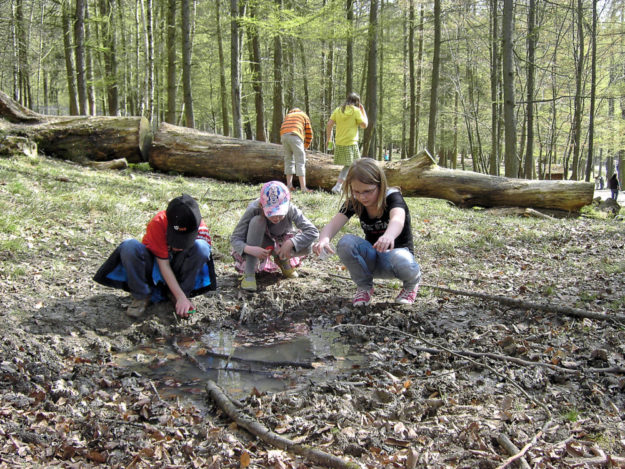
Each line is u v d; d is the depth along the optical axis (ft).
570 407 8.77
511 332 12.34
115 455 7.54
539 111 89.61
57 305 13.20
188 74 48.88
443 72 85.81
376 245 11.71
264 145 35.29
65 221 20.12
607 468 7.00
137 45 70.64
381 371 10.45
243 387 9.92
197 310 13.94
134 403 9.15
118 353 11.59
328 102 84.69
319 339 12.51
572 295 15.14
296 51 76.48
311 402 9.05
